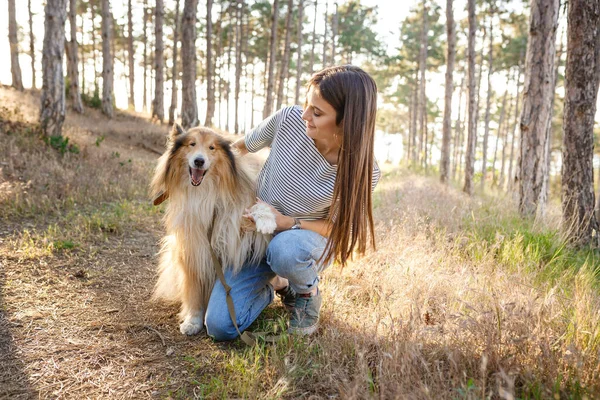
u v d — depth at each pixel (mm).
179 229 3021
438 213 6203
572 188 5355
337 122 2461
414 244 4547
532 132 6719
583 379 2252
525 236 4898
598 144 29281
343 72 2396
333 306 3244
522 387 2250
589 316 2789
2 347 2699
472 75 13789
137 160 10320
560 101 28750
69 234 4824
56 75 9227
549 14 6488
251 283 2977
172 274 3309
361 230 2719
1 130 8984
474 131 13758
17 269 3842
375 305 3293
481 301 3100
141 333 3006
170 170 3100
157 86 21453
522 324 2539
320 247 2824
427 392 2006
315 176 2719
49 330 2939
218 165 2949
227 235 2955
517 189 7469
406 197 7812
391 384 2199
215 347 2859
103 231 5176
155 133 15805
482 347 2523
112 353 2734
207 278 3109
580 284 3656
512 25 25562
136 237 5145
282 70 22734
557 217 6160
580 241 5215
